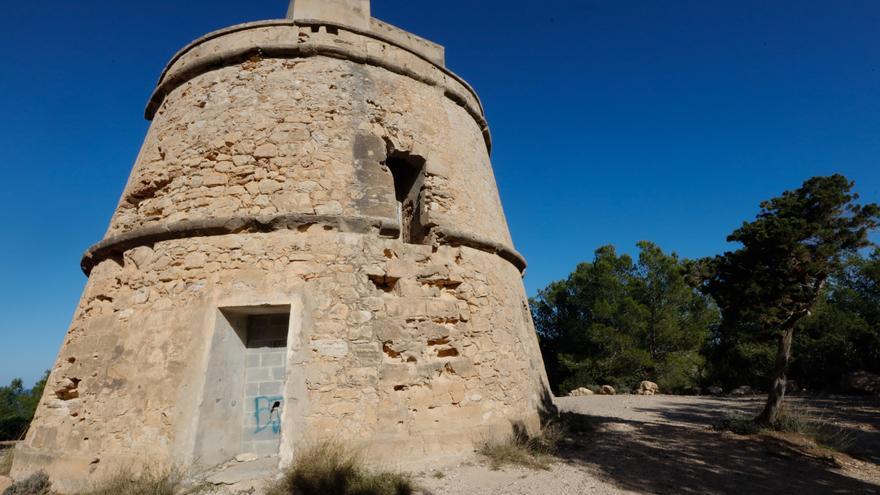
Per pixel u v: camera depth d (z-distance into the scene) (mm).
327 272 6883
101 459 6094
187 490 5406
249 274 6789
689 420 11859
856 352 20188
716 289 10766
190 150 7988
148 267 7168
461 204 9016
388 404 6496
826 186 9773
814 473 6953
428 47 10836
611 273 24469
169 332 6566
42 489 5996
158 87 9562
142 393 6293
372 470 5789
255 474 5781
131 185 8641
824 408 14086
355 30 9086
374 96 8695
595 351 24047
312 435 5984
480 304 8203
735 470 6949
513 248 10711
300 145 7754
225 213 7270
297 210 7270
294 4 9359
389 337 6863
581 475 6297
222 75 8570
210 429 6160
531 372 9180
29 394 24484
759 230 9703
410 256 7633
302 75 8391
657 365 22516
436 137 9266
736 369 23156
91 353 6953
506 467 6422
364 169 7906
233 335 6836
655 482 6164
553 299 27562
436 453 6500
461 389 7238
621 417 12352
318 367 6320
